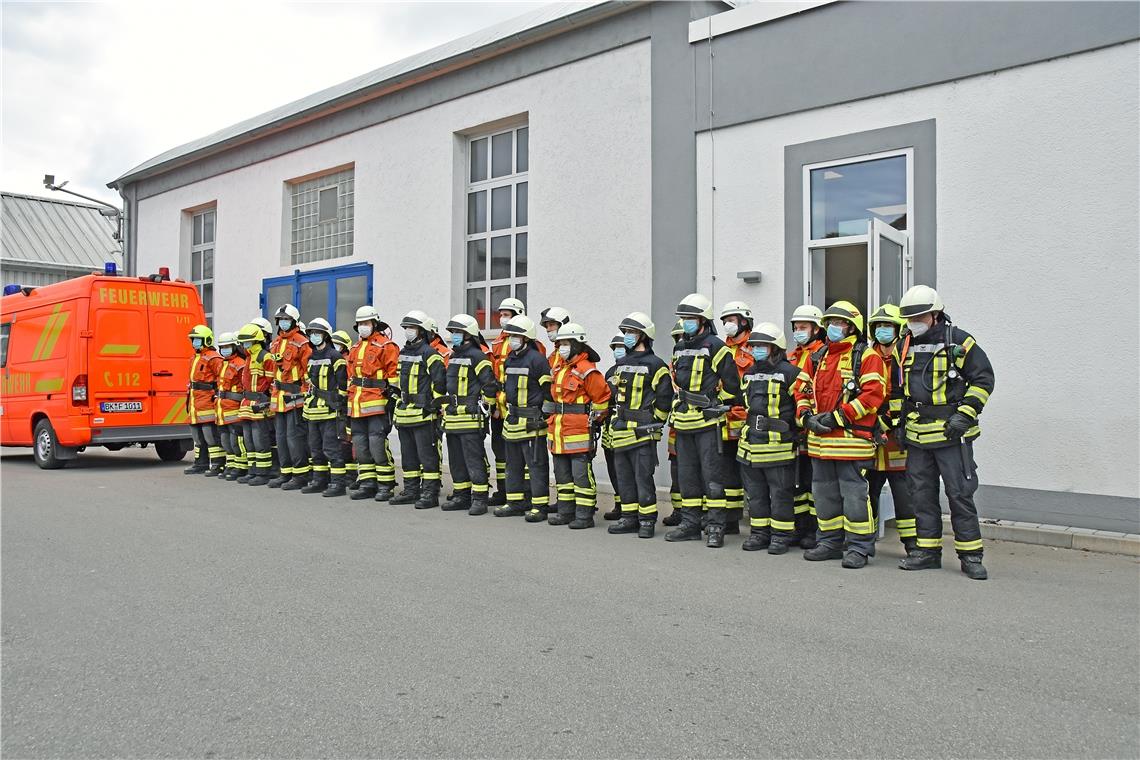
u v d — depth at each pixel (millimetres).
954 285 8062
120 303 13016
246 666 4305
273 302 16312
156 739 3502
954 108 8086
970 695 3891
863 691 3934
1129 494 7129
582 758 3303
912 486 6363
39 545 7184
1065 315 7461
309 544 7230
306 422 10695
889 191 8586
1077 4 7414
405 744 3430
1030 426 7613
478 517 8734
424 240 13414
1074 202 7434
